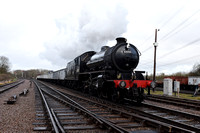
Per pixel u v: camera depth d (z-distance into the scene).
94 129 5.24
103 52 12.37
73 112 7.62
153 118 6.50
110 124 5.05
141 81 9.64
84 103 10.18
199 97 15.66
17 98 12.12
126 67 10.59
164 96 15.43
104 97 11.39
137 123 5.86
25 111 7.74
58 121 5.62
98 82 10.95
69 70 21.47
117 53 10.45
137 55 11.19
